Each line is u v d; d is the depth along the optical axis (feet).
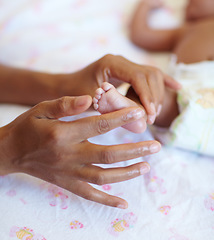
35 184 1.74
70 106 1.48
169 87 2.05
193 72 2.36
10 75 2.19
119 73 1.83
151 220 1.60
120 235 1.55
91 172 1.52
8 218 1.60
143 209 1.65
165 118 2.07
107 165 1.83
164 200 1.68
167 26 3.36
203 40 2.68
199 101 1.95
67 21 3.23
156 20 3.43
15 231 1.55
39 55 2.81
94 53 2.81
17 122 1.59
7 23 3.13
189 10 3.26
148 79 1.81
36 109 1.55
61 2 3.34
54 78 2.08
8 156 1.59
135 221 1.59
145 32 3.06
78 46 2.88
